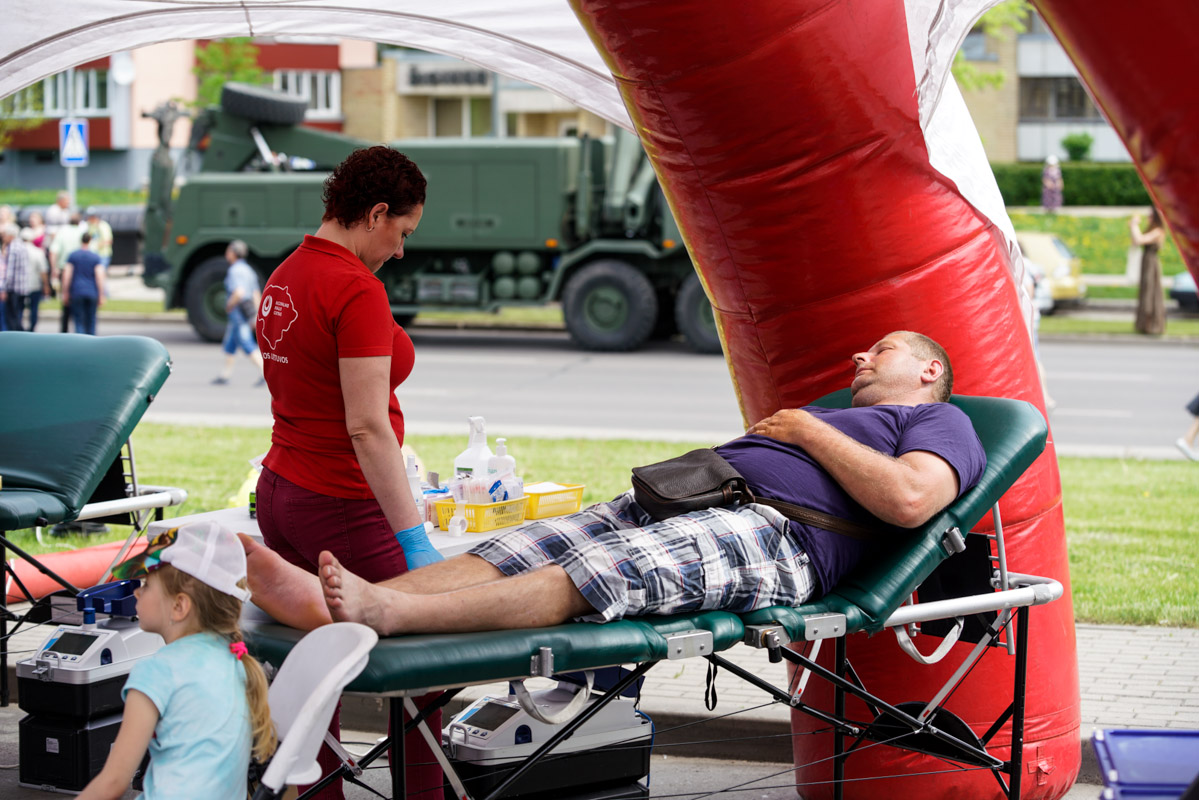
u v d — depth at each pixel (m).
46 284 19.78
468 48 5.78
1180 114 2.82
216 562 2.89
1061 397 15.95
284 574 3.17
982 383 4.23
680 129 4.03
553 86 5.83
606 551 3.36
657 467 3.78
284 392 3.59
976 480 3.71
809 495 3.71
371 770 4.80
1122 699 5.17
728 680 5.51
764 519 3.63
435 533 4.33
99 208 32.84
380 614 3.07
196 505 8.41
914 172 4.14
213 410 14.18
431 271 21.58
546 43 5.66
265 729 2.90
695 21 3.78
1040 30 42.44
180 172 43.69
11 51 5.57
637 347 20.70
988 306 4.27
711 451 3.87
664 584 3.38
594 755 4.03
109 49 5.68
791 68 3.84
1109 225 34.47
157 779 2.77
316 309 3.47
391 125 42.84
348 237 3.54
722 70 3.85
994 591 3.85
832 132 3.96
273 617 3.29
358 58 42.59
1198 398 11.80
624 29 3.87
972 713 4.21
